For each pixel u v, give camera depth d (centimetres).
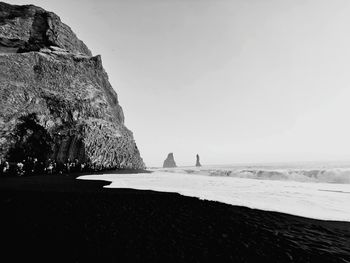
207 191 2605
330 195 2467
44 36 7188
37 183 2839
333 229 1390
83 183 2948
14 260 879
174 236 1190
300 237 1249
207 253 1010
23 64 5538
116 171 5778
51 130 4938
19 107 4691
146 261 909
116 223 1351
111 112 7169
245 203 1995
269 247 1105
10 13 7131
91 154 5362
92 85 7106
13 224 1273
